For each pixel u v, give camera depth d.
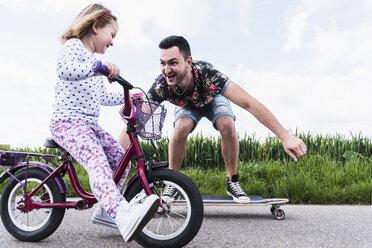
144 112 1.81
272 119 2.22
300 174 4.69
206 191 4.37
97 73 1.69
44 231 2.04
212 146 6.64
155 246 1.83
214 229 2.44
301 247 1.93
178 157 3.17
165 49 2.56
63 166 2.12
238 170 5.34
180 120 3.11
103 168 1.77
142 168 1.88
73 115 1.93
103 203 1.68
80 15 2.05
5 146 7.78
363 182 4.37
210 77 2.64
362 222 2.71
